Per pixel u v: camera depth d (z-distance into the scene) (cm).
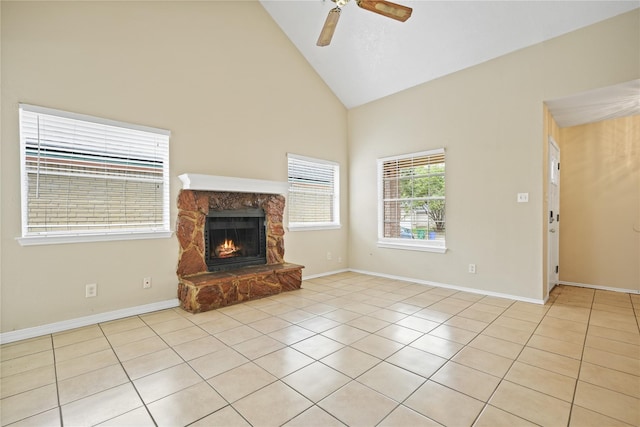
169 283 361
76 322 299
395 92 506
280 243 464
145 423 164
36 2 279
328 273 549
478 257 418
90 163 312
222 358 235
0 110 264
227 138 413
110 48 319
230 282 368
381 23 417
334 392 190
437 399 183
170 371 216
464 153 429
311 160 519
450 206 444
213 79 399
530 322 307
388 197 529
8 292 269
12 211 270
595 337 270
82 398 186
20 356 239
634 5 301
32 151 282
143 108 340
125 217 334
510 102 387
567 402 179
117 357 237
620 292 420
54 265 289
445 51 414
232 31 418
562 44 347
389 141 520
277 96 472
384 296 405
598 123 441
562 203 469
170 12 362
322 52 493
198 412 172
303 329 292
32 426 162
